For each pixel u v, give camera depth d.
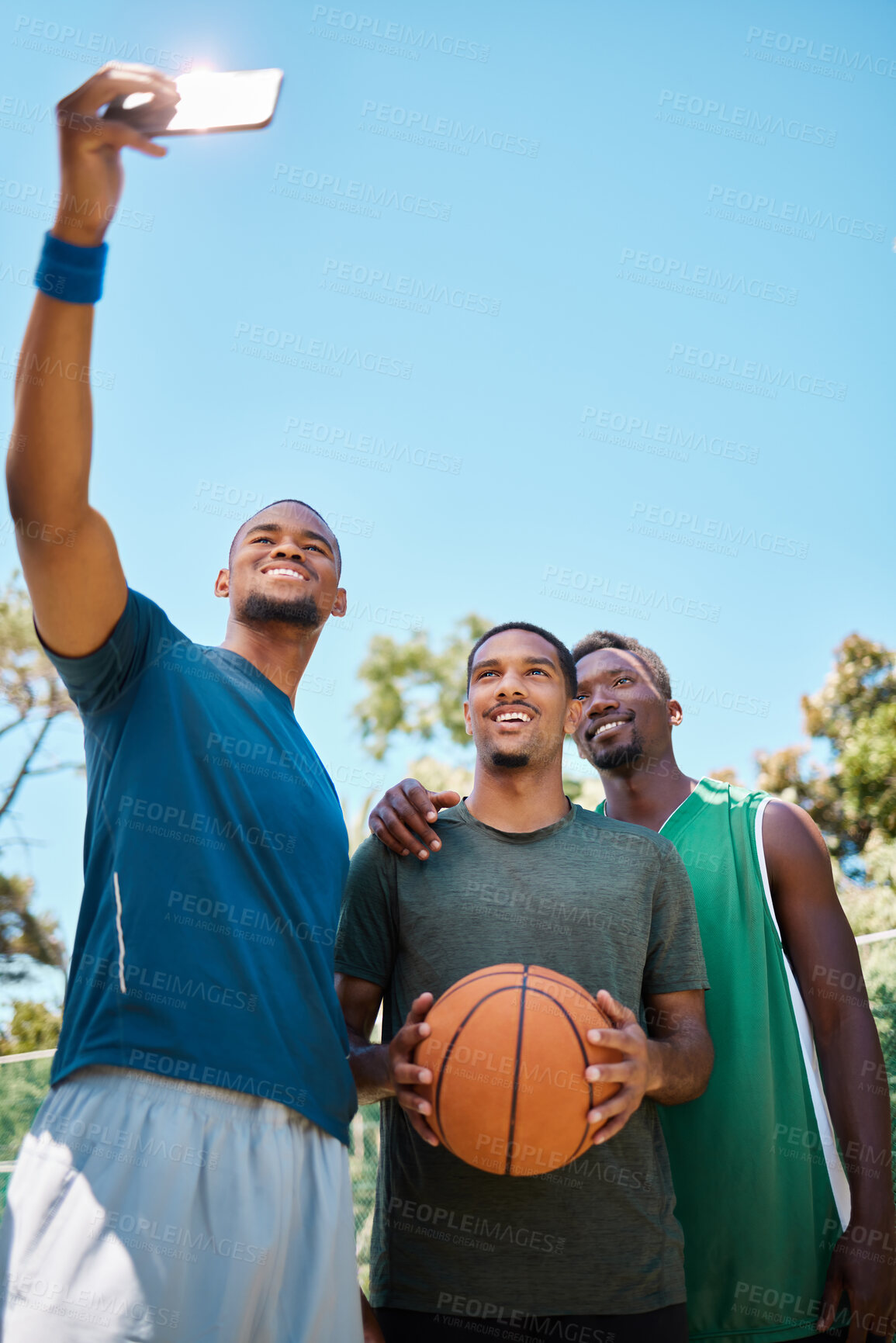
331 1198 2.23
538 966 2.43
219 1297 2.03
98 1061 2.18
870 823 10.84
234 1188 2.11
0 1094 5.68
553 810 2.99
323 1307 2.12
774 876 3.26
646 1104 2.69
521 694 2.98
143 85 2.09
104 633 2.45
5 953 11.86
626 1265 2.43
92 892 2.47
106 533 2.40
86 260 2.22
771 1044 3.08
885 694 11.06
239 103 2.11
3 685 12.22
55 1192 2.08
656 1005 2.83
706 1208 2.89
